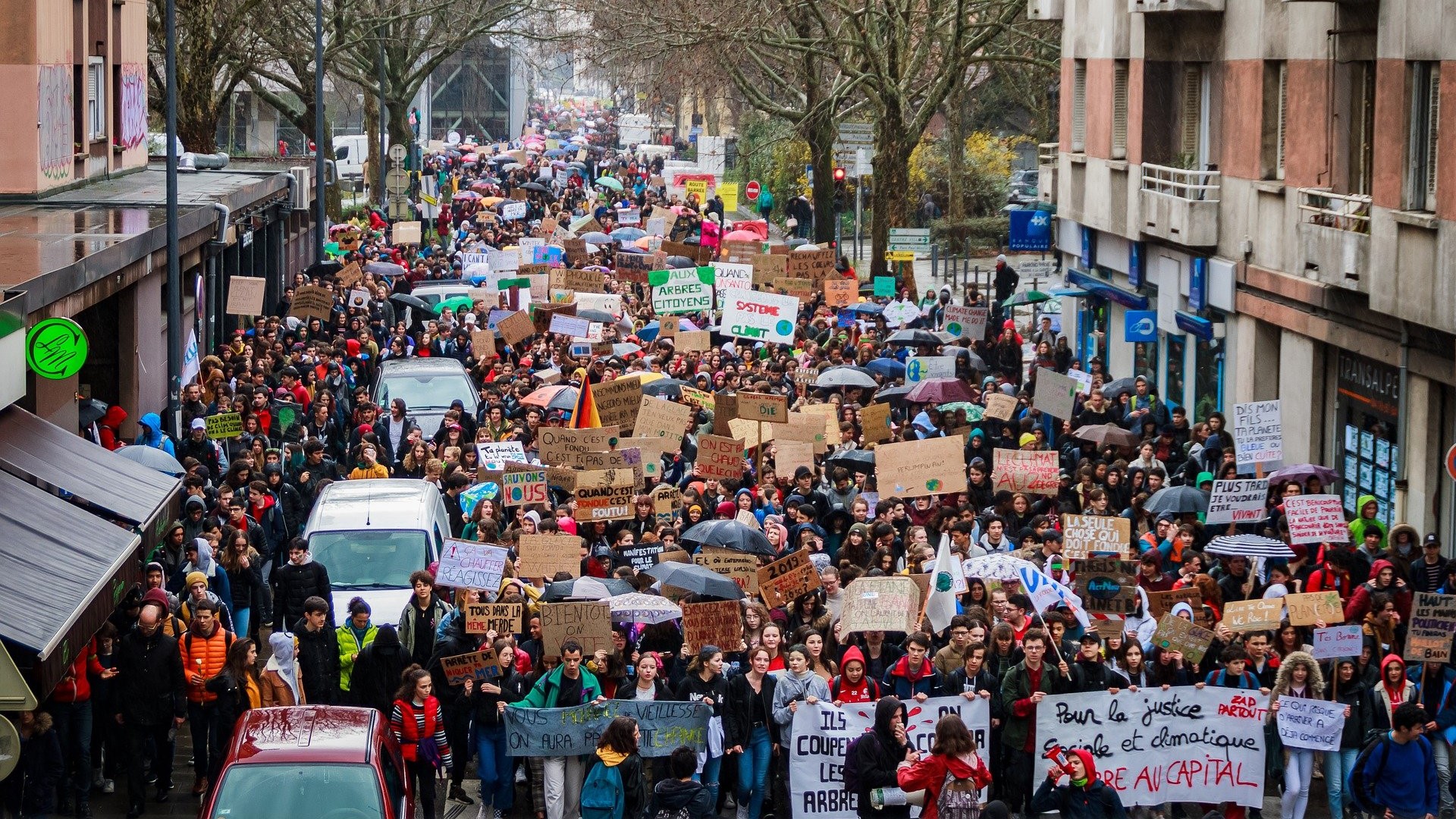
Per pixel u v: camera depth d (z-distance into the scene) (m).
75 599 12.59
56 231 22.91
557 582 14.74
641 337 32.94
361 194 85.50
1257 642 14.51
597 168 91.56
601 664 13.83
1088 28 34.72
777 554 16.97
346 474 22.17
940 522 18.05
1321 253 23.84
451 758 13.99
